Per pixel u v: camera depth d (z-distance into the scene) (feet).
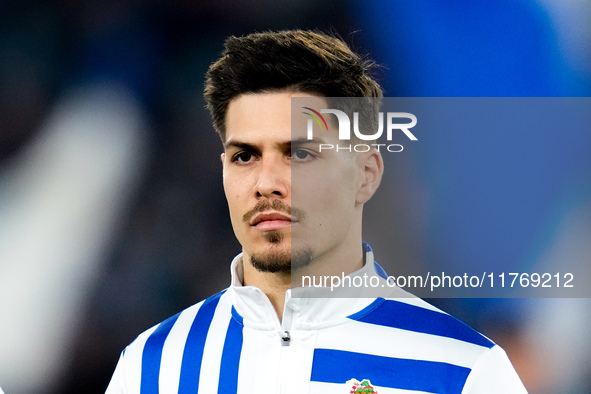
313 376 17.65
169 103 44.37
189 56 44.93
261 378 17.95
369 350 17.88
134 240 42.47
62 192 43.45
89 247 42.65
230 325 19.20
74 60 45.19
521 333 37.14
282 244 17.80
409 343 17.99
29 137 44.27
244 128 17.85
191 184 43.11
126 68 44.86
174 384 18.69
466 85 43.80
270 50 18.13
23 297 41.91
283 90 17.92
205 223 42.57
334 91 18.11
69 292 42.04
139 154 43.60
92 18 45.37
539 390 37.19
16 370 40.81
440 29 44.34
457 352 17.92
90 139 44.19
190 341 19.35
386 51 44.50
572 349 37.29
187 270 42.06
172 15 45.34
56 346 41.27
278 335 18.15
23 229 43.06
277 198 17.75
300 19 45.14
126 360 19.92
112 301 41.88
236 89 18.13
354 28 44.68
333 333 18.21
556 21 44.14
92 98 44.70
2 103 44.47
